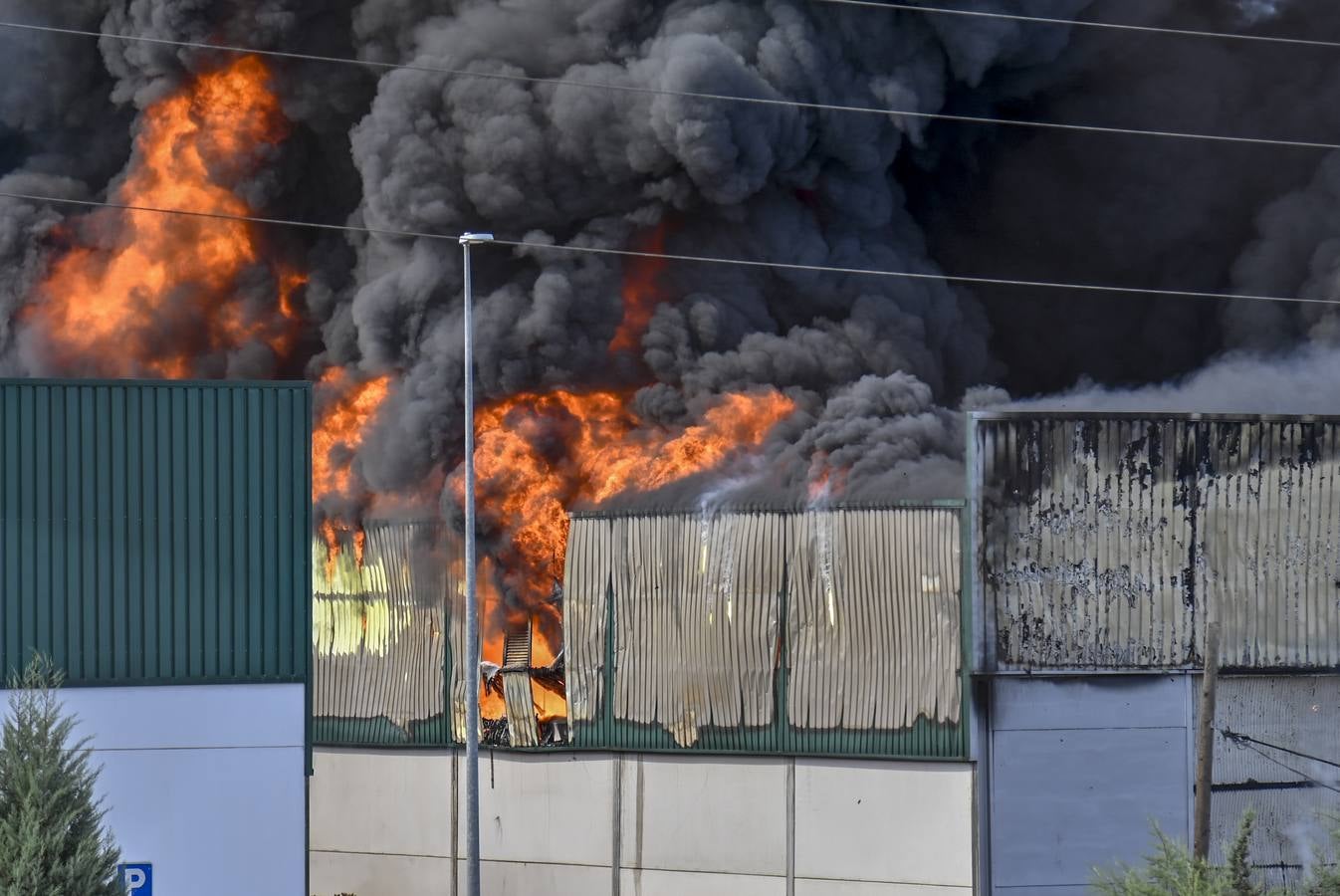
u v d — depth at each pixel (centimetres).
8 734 3216
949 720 4253
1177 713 4288
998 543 4253
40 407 3700
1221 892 3192
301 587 3769
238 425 3772
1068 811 4231
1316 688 4338
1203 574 4303
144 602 3712
